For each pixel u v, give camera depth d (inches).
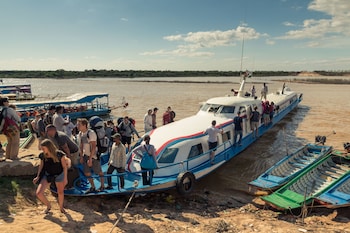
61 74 7007.9
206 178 485.1
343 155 518.0
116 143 348.5
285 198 374.0
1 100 371.9
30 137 674.2
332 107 1353.3
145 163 358.6
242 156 602.2
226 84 3548.2
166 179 388.8
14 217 273.4
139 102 1592.0
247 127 634.2
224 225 310.7
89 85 3526.1
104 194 338.3
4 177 356.5
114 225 273.3
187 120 557.0
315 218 348.2
